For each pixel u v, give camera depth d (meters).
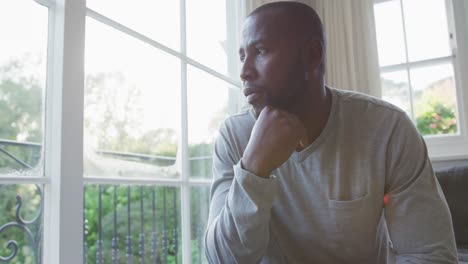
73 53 0.93
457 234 1.67
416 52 2.37
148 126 1.30
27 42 0.91
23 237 0.86
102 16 1.14
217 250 0.75
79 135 0.93
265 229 0.74
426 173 0.80
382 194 0.82
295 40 0.73
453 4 2.27
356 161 0.82
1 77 0.86
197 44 1.62
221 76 1.77
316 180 0.83
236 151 0.91
